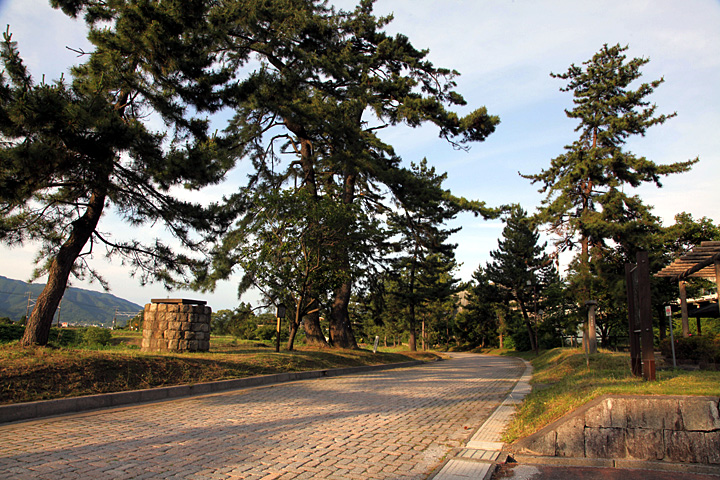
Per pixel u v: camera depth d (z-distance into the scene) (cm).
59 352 1097
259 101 2061
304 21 2131
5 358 994
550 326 4922
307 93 2275
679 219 3881
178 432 717
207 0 1350
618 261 3272
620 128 2662
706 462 545
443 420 861
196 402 1002
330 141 2380
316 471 536
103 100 1097
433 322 7256
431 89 2641
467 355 5294
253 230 2070
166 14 1251
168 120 1315
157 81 1327
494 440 681
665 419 565
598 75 2794
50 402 836
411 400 1117
